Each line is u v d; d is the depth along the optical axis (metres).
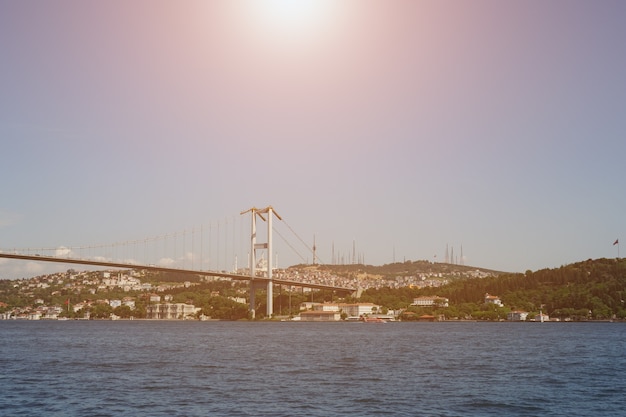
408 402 51.62
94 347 119.06
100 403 51.03
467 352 104.56
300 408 48.94
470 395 55.22
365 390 58.00
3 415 46.44
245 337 161.25
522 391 57.56
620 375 69.75
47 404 50.69
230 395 54.97
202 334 181.88
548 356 95.94
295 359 90.19
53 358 92.44
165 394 55.53
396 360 88.81
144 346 122.12
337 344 128.38
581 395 55.41
